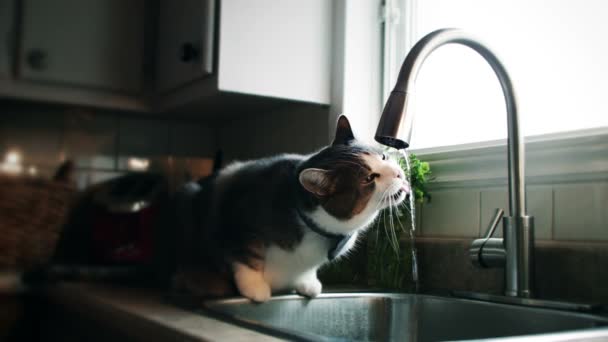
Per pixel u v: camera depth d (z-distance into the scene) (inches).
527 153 42.5
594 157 38.4
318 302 43.4
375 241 49.9
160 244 62.7
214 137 82.7
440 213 49.4
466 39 38.3
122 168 79.7
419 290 47.4
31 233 67.1
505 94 39.5
